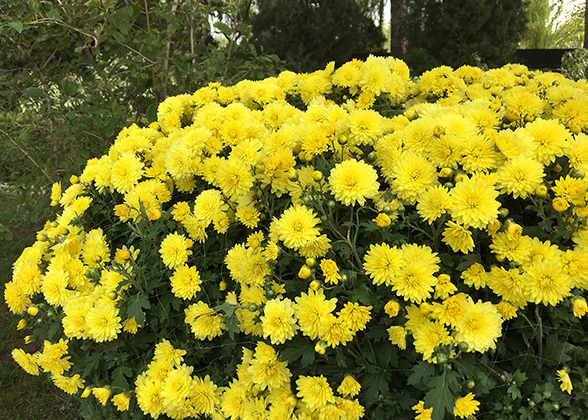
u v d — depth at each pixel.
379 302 1.76
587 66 7.19
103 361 2.25
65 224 2.47
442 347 1.55
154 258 2.21
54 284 2.21
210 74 4.24
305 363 1.70
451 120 1.90
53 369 2.27
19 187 4.64
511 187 1.73
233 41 4.34
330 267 1.66
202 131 2.26
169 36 4.57
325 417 1.65
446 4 8.86
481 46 8.65
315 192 1.85
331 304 1.64
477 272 1.70
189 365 2.05
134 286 2.12
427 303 1.63
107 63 4.61
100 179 2.44
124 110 4.58
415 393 1.76
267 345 1.76
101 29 3.91
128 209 2.09
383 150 1.99
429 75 3.23
